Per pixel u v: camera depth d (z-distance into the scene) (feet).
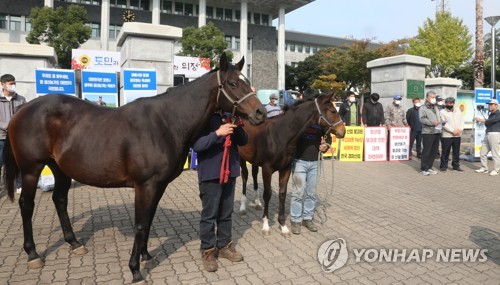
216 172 12.17
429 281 12.14
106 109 12.38
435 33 110.11
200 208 20.12
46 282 11.61
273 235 16.26
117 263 13.07
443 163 33.06
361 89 119.85
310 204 16.98
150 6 125.29
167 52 33.53
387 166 35.40
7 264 12.91
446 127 32.30
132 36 32.32
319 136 16.62
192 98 11.85
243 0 131.03
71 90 26.37
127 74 28.43
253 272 12.57
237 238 15.87
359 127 38.19
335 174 30.96
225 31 137.80
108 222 17.62
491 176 30.78
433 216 19.25
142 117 11.52
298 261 13.53
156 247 14.56
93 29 116.78
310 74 143.43
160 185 11.60
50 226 16.97
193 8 133.69
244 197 19.48
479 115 38.93
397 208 20.71
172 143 11.55
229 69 11.64
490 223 18.16
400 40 109.60
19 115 12.53
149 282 11.71
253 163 17.29
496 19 46.75
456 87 55.21
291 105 15.88
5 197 22.26
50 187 23.77
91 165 11.64
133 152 11.23
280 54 142.31
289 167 16.17
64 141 11.98
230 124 11.81
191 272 12.46
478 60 55.93
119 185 12.00
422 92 45.93
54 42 81.97
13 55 31.48
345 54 115.14
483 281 12.18
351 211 20.06
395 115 39.78
